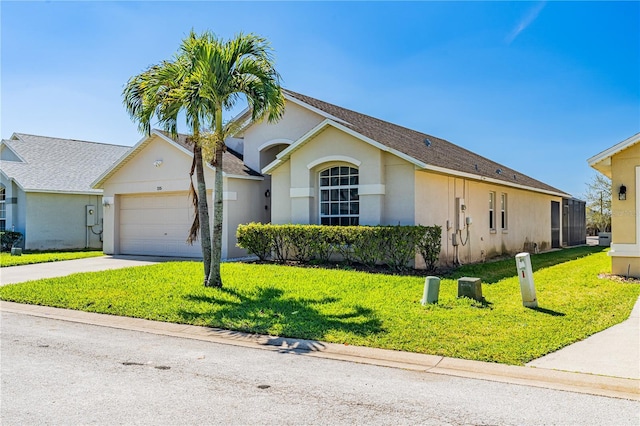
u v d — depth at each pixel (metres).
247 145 20.05
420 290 10.82
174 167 19.23
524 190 22.53
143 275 13.55
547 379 5.74
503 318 8.27
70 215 25.98
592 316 8.48
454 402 5.01
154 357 6.72
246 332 8.06
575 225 30.84
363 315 8.59
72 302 10.39
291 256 15.73
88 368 6.17
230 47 11.12
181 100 10.95
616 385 5.47
